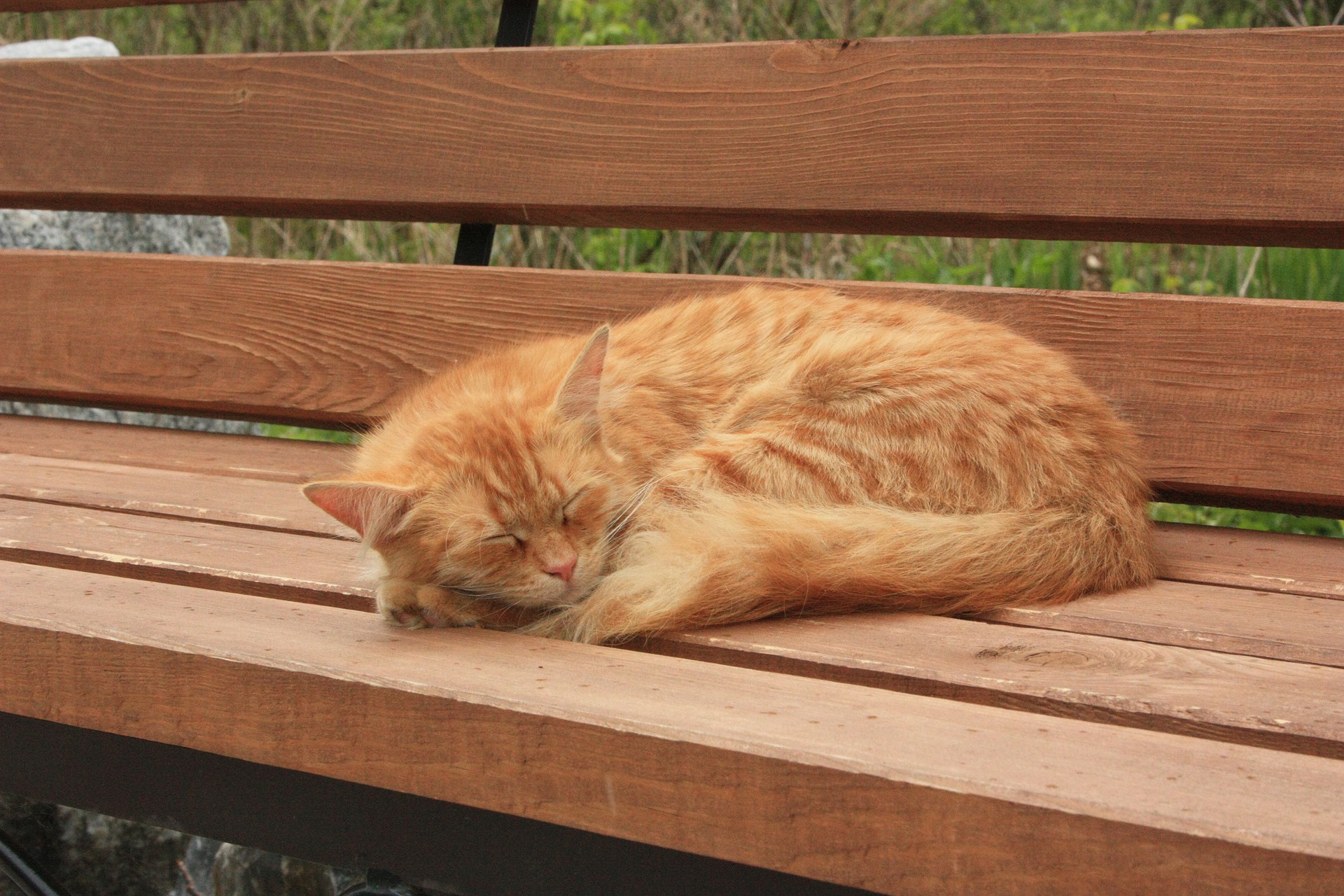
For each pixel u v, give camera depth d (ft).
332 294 12.13
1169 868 4.17
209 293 12.43
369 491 7.47
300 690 5.58
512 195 11.52
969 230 10.75
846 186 10.62
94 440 12.37
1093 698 5.59
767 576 7.15
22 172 12.90
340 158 11.97
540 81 11.39
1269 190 9.50
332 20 31.83
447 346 11.88
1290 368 9.60
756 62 10.80
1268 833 4.07
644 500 9.13
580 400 9.14
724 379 10.47
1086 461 8.90
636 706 5.23
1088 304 10.30
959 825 4.45
